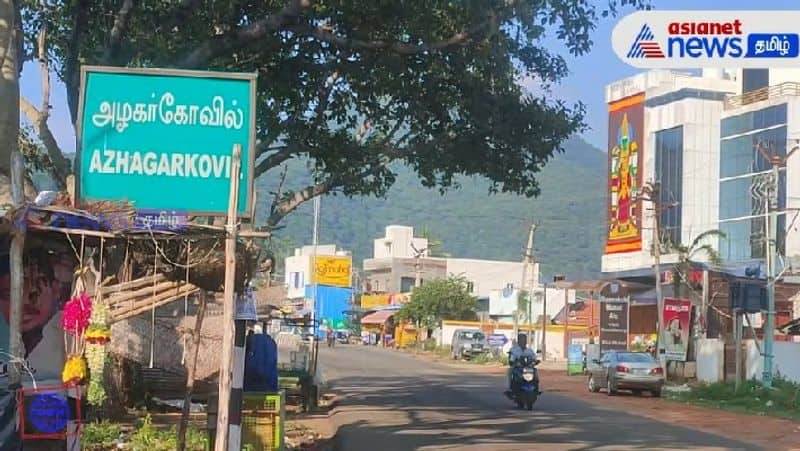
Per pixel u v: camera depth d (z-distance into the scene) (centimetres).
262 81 1759
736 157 5544
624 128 6206
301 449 1445
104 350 854
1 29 1041
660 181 5875
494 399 2600
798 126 5088
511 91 1806
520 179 1986
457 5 1537
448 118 1903
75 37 1466
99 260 905
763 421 2186
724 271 3934
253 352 1193
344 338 9369
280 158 1931
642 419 2103
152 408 1931
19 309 800
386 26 1622
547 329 6944
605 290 4147
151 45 1538
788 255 4931
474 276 10438
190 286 1007
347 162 1970
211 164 891
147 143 889
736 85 5888
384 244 11631
